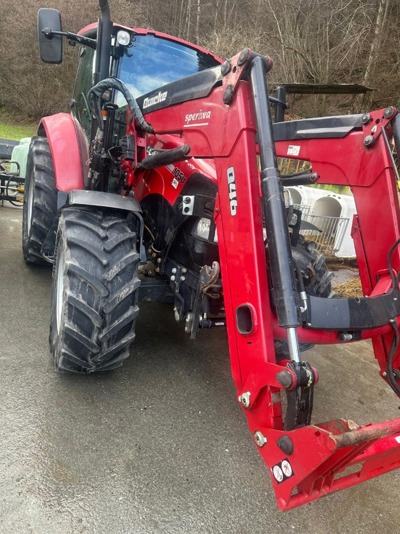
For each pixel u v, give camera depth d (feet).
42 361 8.73
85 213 8.01
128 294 7.44
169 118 7.32
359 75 49.37
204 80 6.46
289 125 8.43
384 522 6.30
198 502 6.07
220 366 9.67
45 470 6.20
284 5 49.83
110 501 5.87
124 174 9.38
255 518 5.98
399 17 46.80
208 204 7.78
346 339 5.93
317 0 48.73
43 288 12.35
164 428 7.43
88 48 11.90
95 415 7.47
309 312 5.36
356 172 7.31
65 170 9.64
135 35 10.44
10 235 17.04
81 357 7.65
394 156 7.03
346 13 48.73
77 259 7.37
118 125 9.89
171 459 6.77
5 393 7.63
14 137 59.82
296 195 21.63
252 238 5.47
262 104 5.42
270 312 5.42
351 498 6.64
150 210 9.61
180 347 10.26
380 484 7.02
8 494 5.74
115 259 7.50
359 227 7.30
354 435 4.20
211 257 8.07
